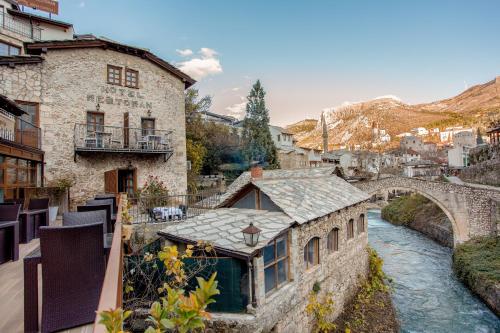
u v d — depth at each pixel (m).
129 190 17.41
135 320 7.28
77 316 3.22
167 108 18.94
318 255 10.73
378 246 23.91
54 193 12.60
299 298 9.20
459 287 15.97
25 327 3.17
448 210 21.81
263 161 33.59
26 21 21.61
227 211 10.96
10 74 14.04
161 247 9.46
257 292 7.50
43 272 3.11
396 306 14.06
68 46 15.34
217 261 7.68
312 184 13.53
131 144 17.23
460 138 73.06
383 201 49.22
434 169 54.41
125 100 17.23
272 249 8.67
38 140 14.16
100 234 3.40
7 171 11.31
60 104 15.20
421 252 22.27
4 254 5.34
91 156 15.95
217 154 32.53
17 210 5.69
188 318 2.06
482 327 12.24
